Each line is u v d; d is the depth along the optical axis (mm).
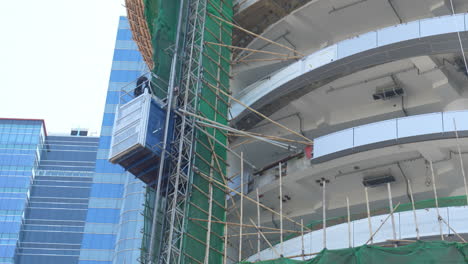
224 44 32688
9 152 93375
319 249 24812
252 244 31609
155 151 28047
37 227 88250
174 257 26312
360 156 26219
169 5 32406
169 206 27922
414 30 26172
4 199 88625
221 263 28125
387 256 21375
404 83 29156
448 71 27750
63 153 96438
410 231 23141
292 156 28484
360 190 29438
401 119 25375
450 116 24656
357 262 21750
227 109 32062
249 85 33594
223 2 34031
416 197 28000
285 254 25797
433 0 29547
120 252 50000
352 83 29688
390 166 27906
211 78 31922
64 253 86375
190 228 27359
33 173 92688
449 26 25641
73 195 91938
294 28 32688
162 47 31344
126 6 37438
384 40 26703
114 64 69688
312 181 29281
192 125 29156
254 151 33281
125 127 28766
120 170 64875
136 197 52344
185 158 28344
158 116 28938
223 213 29422
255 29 34500
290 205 30625
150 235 28047
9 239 85125
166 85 30891
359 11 31219
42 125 96688
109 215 62438
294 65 29469
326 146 26719
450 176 26688
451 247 20859
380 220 23875
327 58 28156
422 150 25641
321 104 31094
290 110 31953
